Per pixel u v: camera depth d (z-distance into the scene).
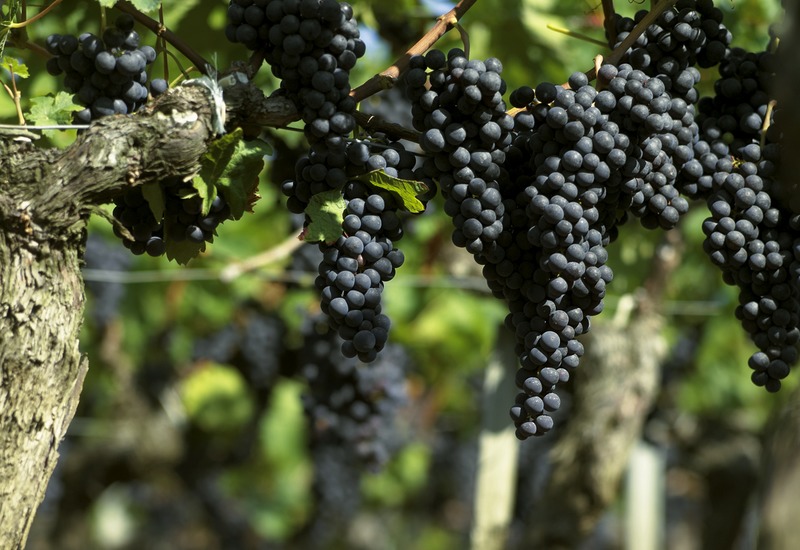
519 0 4.96
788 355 2.54
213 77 2.35
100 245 6.90
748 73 2.64
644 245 6.18
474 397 10.54
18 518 2.31
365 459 5.37
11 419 2.29
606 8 2.75
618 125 2.38
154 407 8.95
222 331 8.20
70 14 3.68
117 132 2.29
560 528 5.90
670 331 7.41
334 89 2.39
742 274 2.54
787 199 2.52
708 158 2.60
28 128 2.31
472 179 2.37
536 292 2.38
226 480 10.52
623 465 5.92
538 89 2.36
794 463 2.94
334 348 5.18
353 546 14.48
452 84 2.35
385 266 2.43
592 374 5.95
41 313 2.29
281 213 6.48
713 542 8.86
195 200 2.43
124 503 13.64
